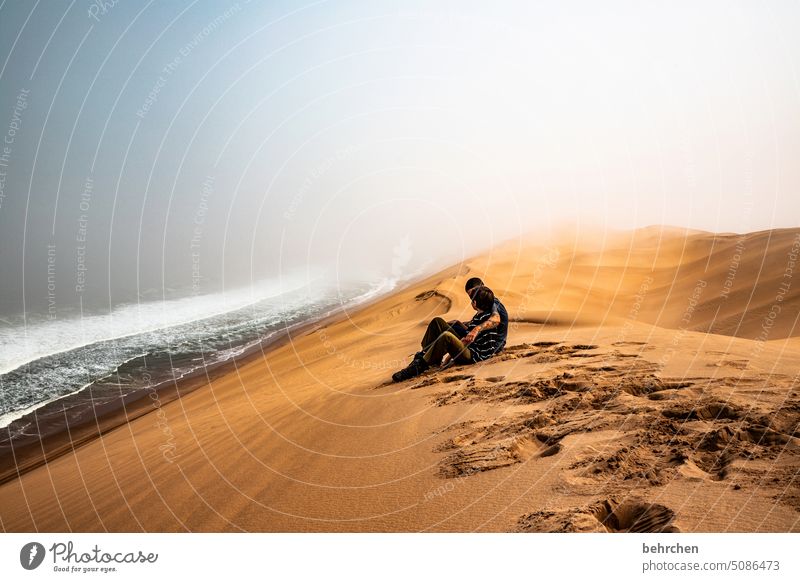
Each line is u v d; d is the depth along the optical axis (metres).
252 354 17.31
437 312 16.95
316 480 4.11
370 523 3.23
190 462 5.46
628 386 4.75
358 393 7.01
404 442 4.51
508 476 3.39
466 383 5.96
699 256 31.95
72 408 12.72
